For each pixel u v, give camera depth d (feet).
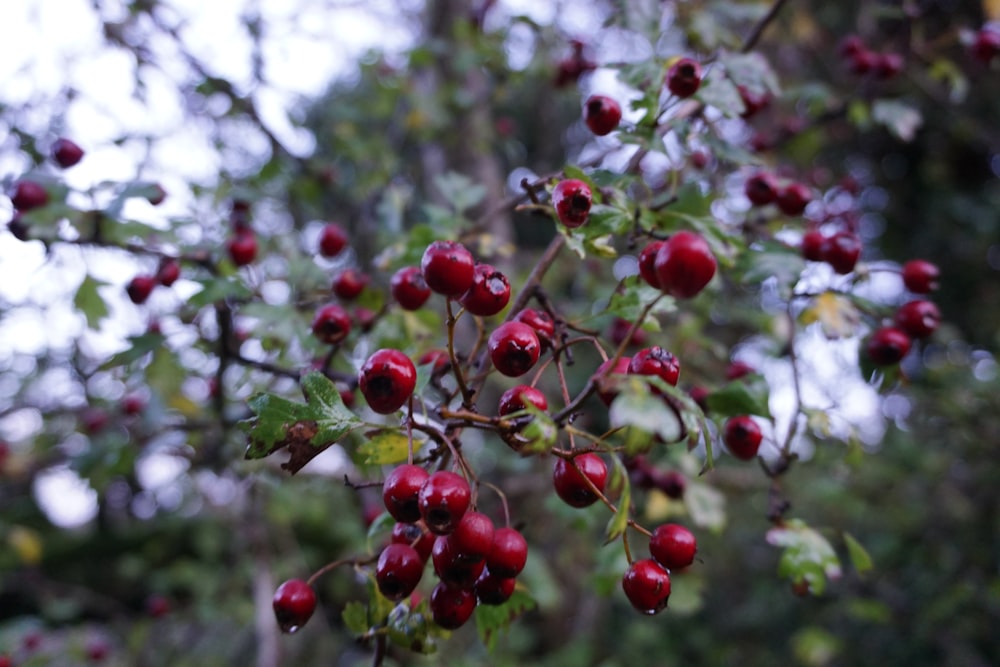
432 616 4.27
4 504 13.92
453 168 12.36
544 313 4.69
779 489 5.82
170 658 16.62
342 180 11.58
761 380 5.45
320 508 16.06
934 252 21.27
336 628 17.03
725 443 5.77
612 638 19.12
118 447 7.70
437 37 13.39
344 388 6.05
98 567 22.22
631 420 3.00
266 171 9.36
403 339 6.35
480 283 3.81
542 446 3.11
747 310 9.43
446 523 3.37
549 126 17.85
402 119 13.12
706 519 7.10
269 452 3.66
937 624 14.74
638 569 3.93
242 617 16.02
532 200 4.72
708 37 7.63
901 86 16.38
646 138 5.27
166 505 21.48
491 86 13.26
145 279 6.89
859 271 6.37
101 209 6.36
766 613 19.38
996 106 18.65
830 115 8.62
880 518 15.90
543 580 10.00
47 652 13.04
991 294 20.10
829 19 17.89
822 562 5.61
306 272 7.26
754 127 12.82
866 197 22.25
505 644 14.35
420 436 4.33
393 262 6.72
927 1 8.58
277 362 7.32
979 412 12.27
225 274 7.11
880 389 6.35
